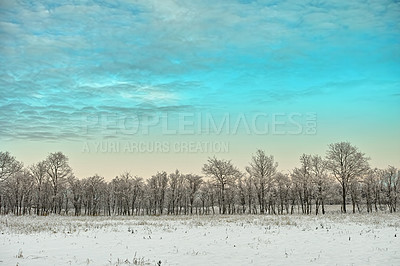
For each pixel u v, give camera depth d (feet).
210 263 40.24
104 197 275.18
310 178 180.45
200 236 64.85
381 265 37.96
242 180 229.66
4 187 192.34
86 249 49.96
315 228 75.10
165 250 49.34
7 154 172.45
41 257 43.06
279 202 229.45
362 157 167.43
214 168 205.26
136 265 38.75
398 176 201.98
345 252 46.14
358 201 209.77
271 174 197.36
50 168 198.18
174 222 100.27
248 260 41.91
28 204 226.38
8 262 39.52
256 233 68.18
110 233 70.23
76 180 237.66
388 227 75.00
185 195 268.62
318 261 40.78
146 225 89.66
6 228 78.79
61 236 65.00
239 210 256.32
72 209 313.53
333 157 171.22
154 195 269.23
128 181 269.44
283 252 47.16
